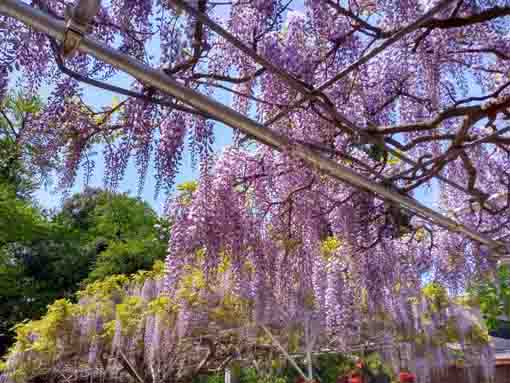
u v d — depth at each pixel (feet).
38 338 14.61
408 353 17.89
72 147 5.41
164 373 16.29
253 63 5.90
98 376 18.85
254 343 17.66
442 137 6.50
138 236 38.68
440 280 11.96
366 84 7.22
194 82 5.25
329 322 12.37
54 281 36.83
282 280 8.94
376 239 9.73
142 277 16.08
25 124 5.37
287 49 6.22
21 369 14.42
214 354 16.87
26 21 3.03
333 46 6.43
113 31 4.87
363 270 10.31
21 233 29.25
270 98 6.37
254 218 8.23
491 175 10.17
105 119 5.53
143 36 4.74
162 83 3.75
